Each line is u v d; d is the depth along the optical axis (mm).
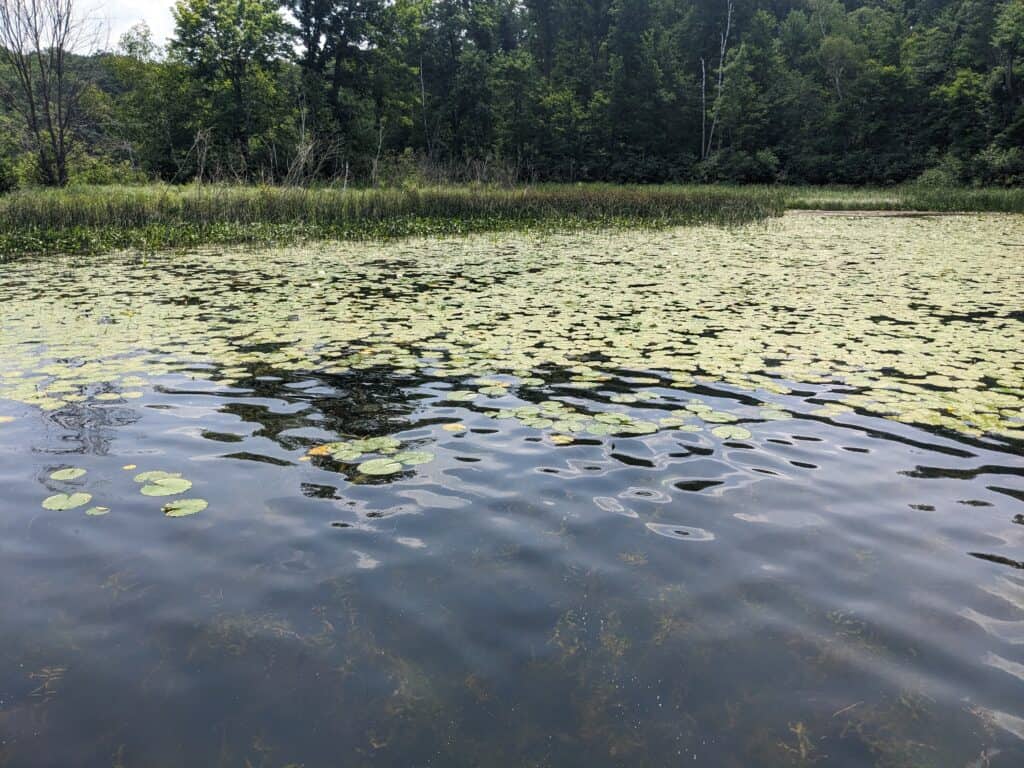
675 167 42281
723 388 4070
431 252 11062
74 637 1863
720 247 11891
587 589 2096
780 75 43219
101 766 1464
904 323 5820
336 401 3803
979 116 37062
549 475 2881
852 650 1845
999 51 37031
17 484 2773
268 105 30516
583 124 42375
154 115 31422
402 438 3273
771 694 1692
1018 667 1782
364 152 32500
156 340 5148
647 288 7523
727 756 1511
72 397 3850
